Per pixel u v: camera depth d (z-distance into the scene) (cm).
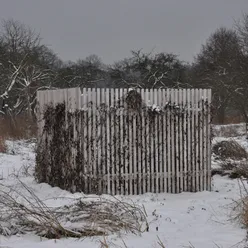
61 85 3859
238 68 3619
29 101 3058
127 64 3919
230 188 1118
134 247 626
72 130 1035
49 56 4356
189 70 4497
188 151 1071
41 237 692
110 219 722
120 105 1024
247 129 2705
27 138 2300
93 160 1009
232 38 4759
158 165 1052
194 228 741
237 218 775
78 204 783
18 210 755
